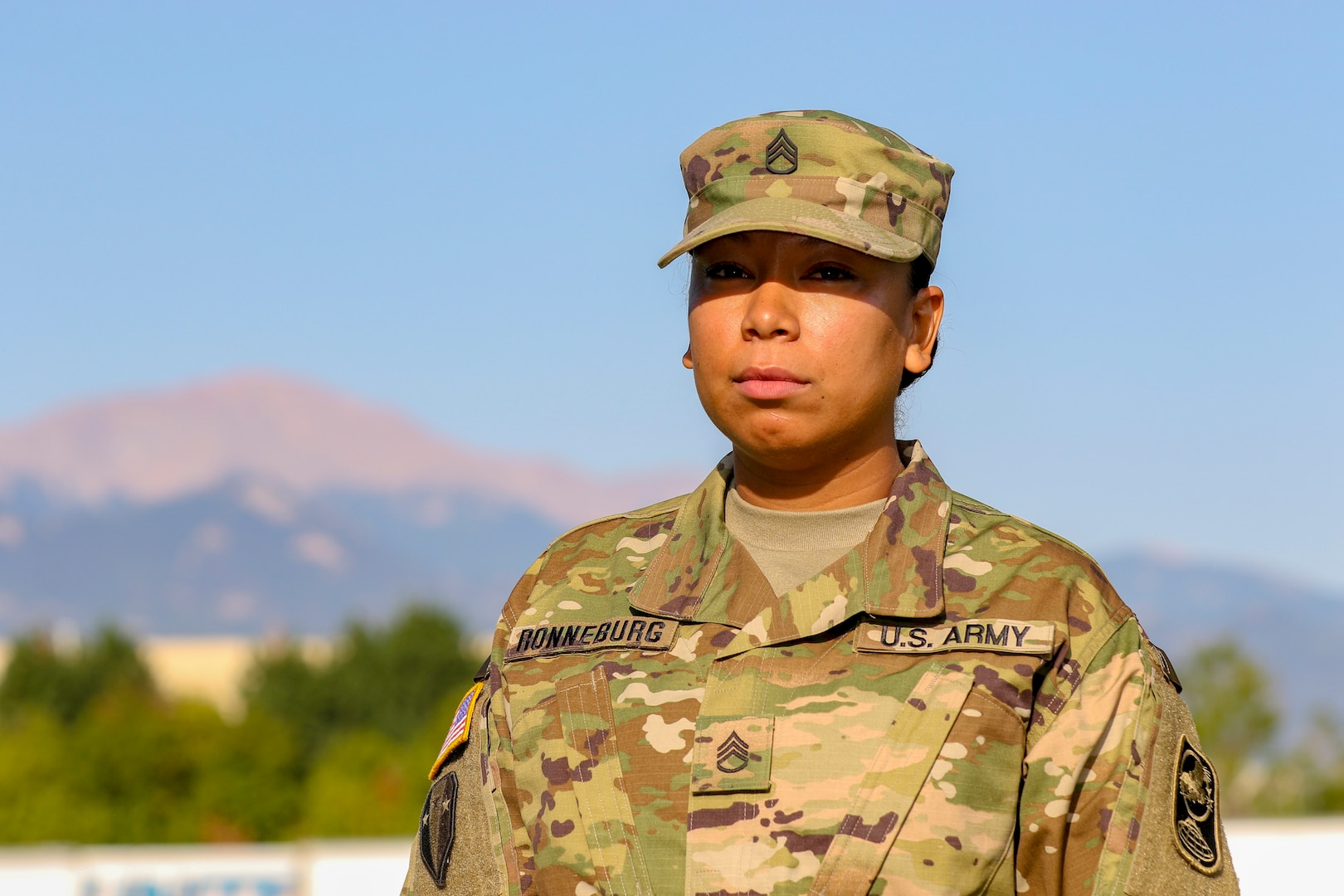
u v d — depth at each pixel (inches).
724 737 81.1
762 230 84.7
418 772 1427.2
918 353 90.7
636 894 80.0
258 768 1435.8
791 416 85.0
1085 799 80.0
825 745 79.5
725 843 78.6
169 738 1437.0
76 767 1391.5
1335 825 400.8
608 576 95.3
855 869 76.1
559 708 88.0
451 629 2384.4
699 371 87.7
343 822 1366.9
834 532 88.5
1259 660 1221.7
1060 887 79.9
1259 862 401.7
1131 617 86.1
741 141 87.9
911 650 82.1
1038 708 81.4
